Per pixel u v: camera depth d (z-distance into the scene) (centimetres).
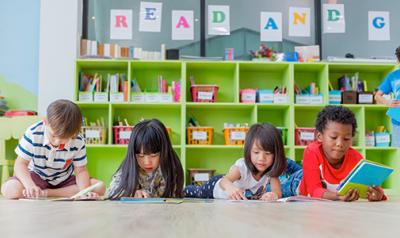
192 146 325
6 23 352
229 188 151
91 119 348
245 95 337
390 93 324
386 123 356
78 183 195
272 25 366
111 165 342
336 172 169
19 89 348
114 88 330
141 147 155
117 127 326
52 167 195
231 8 375
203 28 368
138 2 367
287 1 378
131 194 151
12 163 305
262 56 354
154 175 164
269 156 164
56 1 334
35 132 188
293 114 331
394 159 339
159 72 359
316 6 379
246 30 373
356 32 379
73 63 332
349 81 349
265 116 361
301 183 179
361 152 334
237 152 352
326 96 336
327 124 166
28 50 351
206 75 362
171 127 355
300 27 366
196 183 329
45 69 330
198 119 356
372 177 124
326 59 373
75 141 194
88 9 364
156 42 364
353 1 379
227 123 349
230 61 335
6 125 301
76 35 334
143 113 354
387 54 379
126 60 329
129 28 357
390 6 378
